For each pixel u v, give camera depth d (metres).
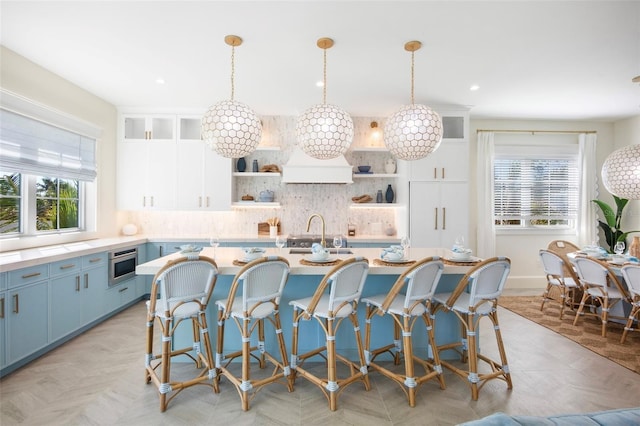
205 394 2.27
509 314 4.05
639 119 5.04
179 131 4.75
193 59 3.15
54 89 3.48
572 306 4.12
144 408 2.11
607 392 2.33
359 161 5.18
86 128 3.94
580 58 3.12
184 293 2.13
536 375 2.56
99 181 4.27
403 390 2.31
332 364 2.12
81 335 3.26
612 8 2.35
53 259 2.88
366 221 5.22
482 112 4.91
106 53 3.03
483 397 2.25
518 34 2.69
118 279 3.86
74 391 2.29
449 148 4.63
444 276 2.81
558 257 3.84
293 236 4.71
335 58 3.12
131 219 5.07
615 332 3.48
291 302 2.36
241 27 2.60
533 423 0.82
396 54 3.03
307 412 2.08
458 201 4.62
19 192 3.29
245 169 5.01
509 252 5.40
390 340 2.76
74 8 2.35
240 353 2.54
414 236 4.61
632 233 5.17
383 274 2.62
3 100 2.86
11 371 2.54
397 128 2.56
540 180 5.38
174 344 2.71
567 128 5.39
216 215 5.14
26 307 2.62
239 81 3.70
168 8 2.36
